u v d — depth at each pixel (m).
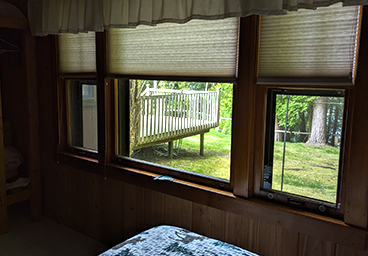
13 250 2.64
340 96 1.58
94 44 2.56
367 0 1.24
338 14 1.46
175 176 2.24
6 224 2.95
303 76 1.58
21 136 3.37
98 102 2.56
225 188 1.99
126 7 2.08
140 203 2.44
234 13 1.59
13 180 3.28
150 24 1.95
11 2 3.09
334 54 1.49
